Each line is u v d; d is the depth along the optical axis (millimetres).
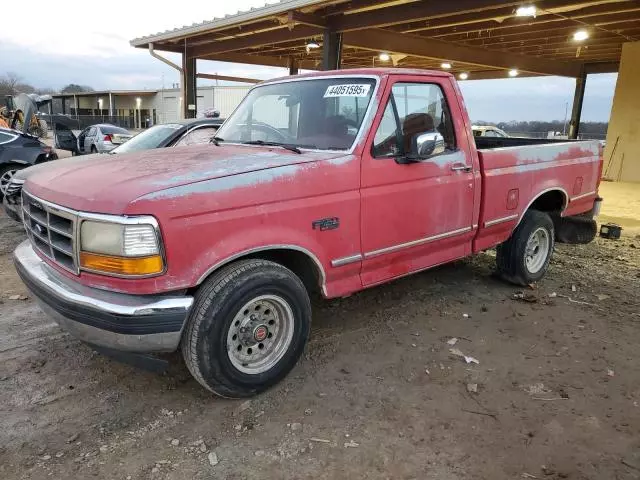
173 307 2818
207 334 2965
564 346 4141
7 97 17266
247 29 12906
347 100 3865
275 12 10461
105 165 3438
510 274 5383
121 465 2697
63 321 3004
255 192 3072
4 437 2908
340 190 3484
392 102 3820
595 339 4277
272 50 17203
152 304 2793
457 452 2838
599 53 17797
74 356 3863
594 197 6105
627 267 6430
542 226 5348
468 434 2994
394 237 3881
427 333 4348
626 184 15547
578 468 2723
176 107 51406
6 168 9906
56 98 66938
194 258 2861
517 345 4152
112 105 56812
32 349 3961
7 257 6398
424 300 5102
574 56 18703
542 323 4586
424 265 4281
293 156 3520
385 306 4938
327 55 11141
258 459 2760
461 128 4359
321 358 3881
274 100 4359
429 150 3717
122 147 7395
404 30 12656
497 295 5273
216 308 2963
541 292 5398
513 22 12055
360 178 3594
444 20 11664
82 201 2873
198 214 2854
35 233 3426
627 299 5230
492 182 4594
